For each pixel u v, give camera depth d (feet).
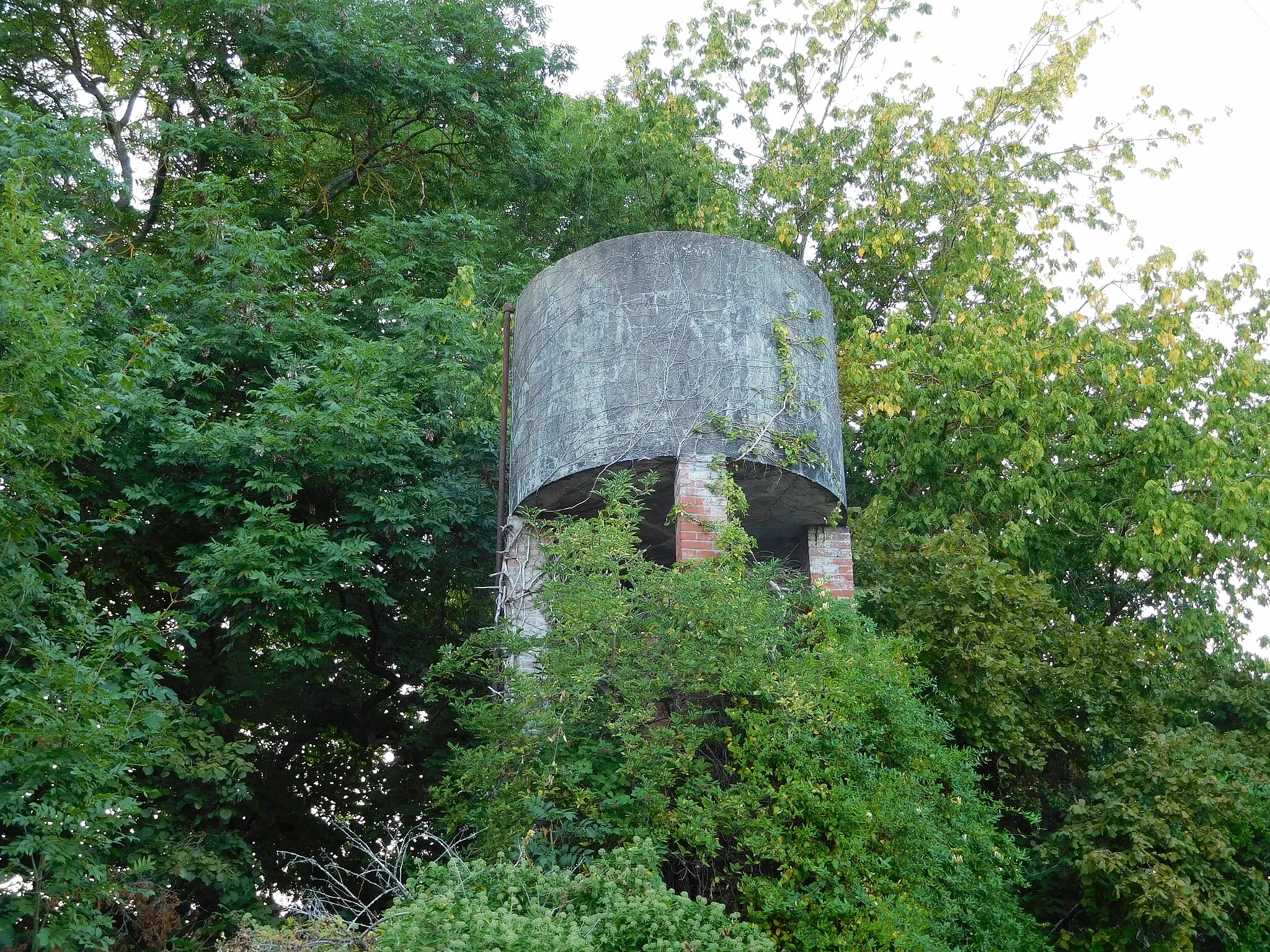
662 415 29.86
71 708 24.27
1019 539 41.32
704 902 20.79
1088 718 36.99
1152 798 31.40
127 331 38.06
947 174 52.42
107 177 41.37
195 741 33.01
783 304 32.07
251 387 41.14
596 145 58.39
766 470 30.01
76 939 24.59
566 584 27.48
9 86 49.19
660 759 24.86
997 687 33.96
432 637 46.11
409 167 55.98
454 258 48.57
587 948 17.46
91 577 36.88
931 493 47.42
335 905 23.77
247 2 47.47
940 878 26.40
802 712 24.75
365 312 46.52
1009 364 43.55
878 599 35.35
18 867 24.03
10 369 26.63
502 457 34.94
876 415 45.16
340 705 45.09
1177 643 44.16
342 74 49.57
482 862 21.15
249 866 36.11
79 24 51.96
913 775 26.53
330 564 35.73
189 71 49.85
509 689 27.58
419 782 44.06
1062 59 54.54
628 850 21.59
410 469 38.73
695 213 54.70
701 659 25.71
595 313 31.55
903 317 46.16
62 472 34.88
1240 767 33.12
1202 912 28.81
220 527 37.35
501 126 53.62
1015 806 35.17
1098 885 31.65
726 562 27.86
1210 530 43.91
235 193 42.42
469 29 54.29
